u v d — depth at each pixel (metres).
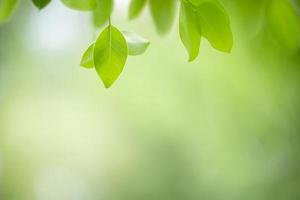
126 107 5.80
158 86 5.04
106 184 6.38
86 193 6.43
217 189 4.70
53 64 6.09
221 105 3.79
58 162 6.31
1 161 6.02
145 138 5.75
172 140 5.36
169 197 5.59
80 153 6.41
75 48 6.04
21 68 5.78
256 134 3.59
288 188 3.41
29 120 6.14
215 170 4.67
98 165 6.48
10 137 6.05
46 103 6.19
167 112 5.18
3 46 5.47
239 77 2.58
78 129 6.41
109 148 6.35
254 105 3.31
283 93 2.17
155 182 5.76
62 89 6.27
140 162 5.90
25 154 6.15
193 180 5.19
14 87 5.87
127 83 5.46
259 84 2.42
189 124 4.86
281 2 1.02
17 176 6.09
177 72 4.54
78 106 6.37
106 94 6.09
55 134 6.30
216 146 4.50
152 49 4.54
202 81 3.93
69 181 6.35
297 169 3.36
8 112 5.96
